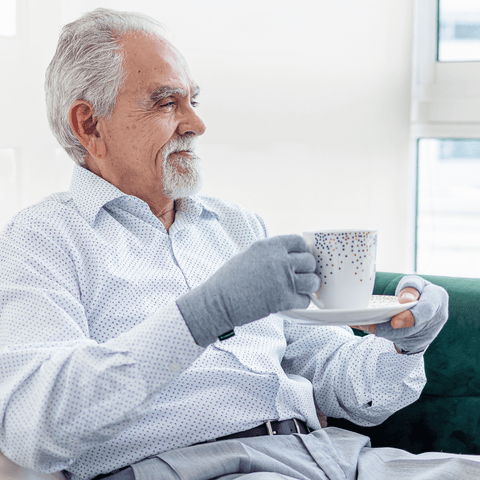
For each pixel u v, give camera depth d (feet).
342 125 5.21
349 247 2.15
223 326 2.06
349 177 5.24
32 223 2.74
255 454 2.41
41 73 4.84
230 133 5.19
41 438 2.01
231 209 3.52
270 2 5.13
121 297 2.71
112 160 3.07
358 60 5.17
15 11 4.78
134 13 3.15
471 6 5.35
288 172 5.23
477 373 3.22
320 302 2.26
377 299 2.62
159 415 2.52
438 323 2.55
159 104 2.99
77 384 2.02
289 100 5.20
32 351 2.17
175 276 2.89
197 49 5.12
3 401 2.06
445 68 5.35
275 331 3.15
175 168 3.03
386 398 3.00
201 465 2.28
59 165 4.96
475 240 5.66
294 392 2.91
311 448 2.61
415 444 3.30
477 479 2.32
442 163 5.62
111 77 2.94
